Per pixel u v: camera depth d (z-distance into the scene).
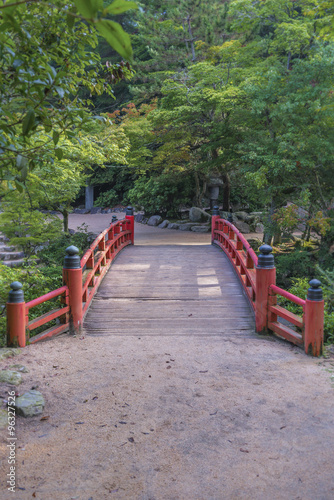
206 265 10.45
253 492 2.92
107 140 10.93
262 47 16.72
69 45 3.81
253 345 5.96
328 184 14.07
